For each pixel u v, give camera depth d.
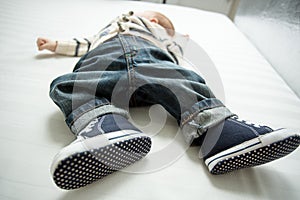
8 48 0.81
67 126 0.52
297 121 0.66
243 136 0.45
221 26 1.43
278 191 0.44
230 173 0.47
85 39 0.86
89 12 1.31
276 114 0.68
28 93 0.60
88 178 0.39
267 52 1.13
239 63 0.97
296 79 0.85
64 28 1.05
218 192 0.42
